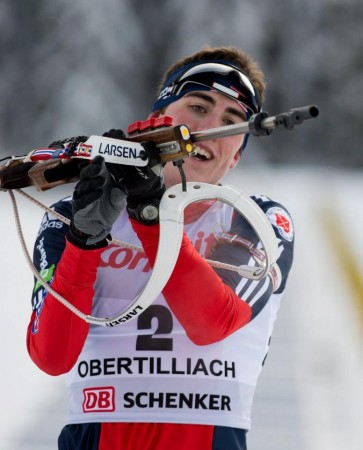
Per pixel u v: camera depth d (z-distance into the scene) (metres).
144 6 119.19
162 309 8.48
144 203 7.45
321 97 134.25
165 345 8.41
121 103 109.38
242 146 9.98
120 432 8.36
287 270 9.45
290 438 16.44
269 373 21.06
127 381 8.41
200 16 116.00
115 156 7.08
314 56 132.25
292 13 132.12
